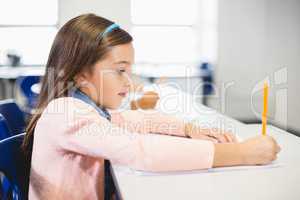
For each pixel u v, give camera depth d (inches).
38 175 30.9
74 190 31.3
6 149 31.7
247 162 28.8
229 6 135.4
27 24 167.8
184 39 176.7
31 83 103.8
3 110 54.0
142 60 173.2
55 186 30.6
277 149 30.0
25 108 58.8
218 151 28.2
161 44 176.6
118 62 30.1
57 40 32.1
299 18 44.5
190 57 175.0
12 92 150.5
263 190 24.0
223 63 140.9
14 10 166.4
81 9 166.1
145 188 24.5
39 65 168.4
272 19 50.2
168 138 28.5
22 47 168.4
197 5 172.6
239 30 125.0
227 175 26.8
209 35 162.4
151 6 174.1
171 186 24.9
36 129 31.0
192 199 22.7
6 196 36.3
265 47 53.5
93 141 27.0
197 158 27.5
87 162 31.9
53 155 30.0
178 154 27.2
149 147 27.0
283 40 46.8
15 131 55.3
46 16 168.9
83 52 30.0
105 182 34.1
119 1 168.4
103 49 29.6
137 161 26.6
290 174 27.0
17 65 163.9
